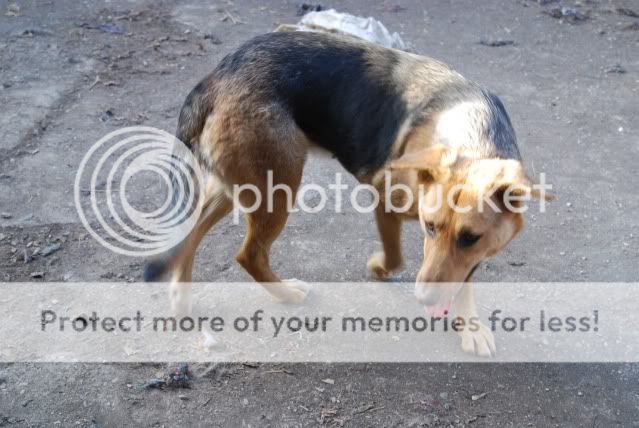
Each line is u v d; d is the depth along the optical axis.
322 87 2.16
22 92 2.97
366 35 3.06
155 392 2.04
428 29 3.87
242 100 2.11
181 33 3.62
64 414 1.99
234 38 3.59
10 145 2.71
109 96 3.00
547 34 3.90
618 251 2.48
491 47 3.70
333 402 2.05
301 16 3.92
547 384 2.11
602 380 2.12
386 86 2.17
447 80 2.16
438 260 1.95
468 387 2.10
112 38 3.49
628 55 3.70
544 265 2.43
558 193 2.69
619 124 3.04
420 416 2.03
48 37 3.43
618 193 2.70
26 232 2.41
